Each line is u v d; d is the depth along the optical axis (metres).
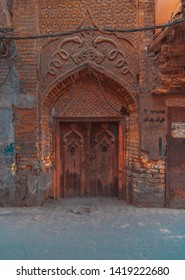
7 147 6.41
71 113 6.83
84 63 6.38
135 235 4.83
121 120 6.88
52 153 6.95
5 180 6.45
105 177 7.21
